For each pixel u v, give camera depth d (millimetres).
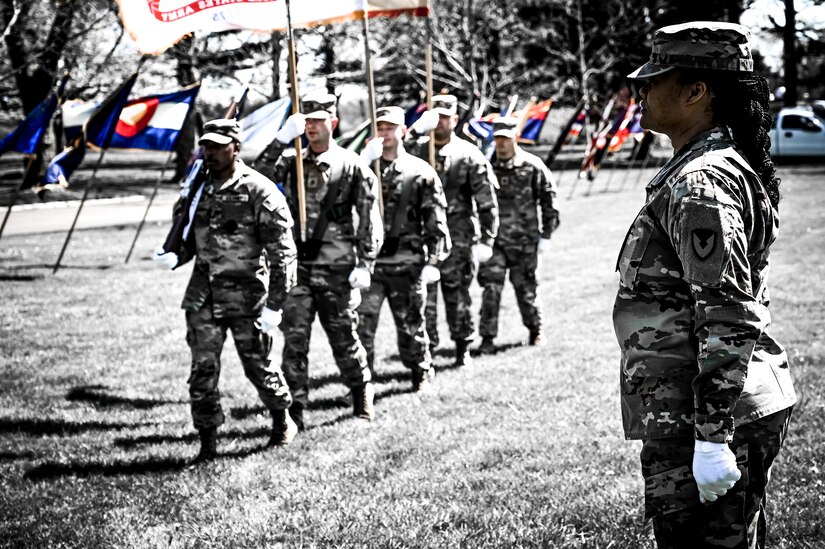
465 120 14086
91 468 5141
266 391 5340
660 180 2453
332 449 5340
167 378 7383
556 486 4465
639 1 37156
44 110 12461
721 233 2219
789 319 8516
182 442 5668
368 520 4121
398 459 5078
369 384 6055
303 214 5738
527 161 8141
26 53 21406
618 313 2516
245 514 4312
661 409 2416
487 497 4352
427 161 7773
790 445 4844
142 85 23422
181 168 32531
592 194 26156
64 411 6402
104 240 17391
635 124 24906
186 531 4125
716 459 2205
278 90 19422
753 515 2414
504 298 11148
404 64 30438
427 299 8070
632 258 2471
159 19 6039
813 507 3963
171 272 13414
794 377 6332
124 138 12219
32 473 5051
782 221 16891
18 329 9352
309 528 4070
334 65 24734
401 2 7191
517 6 35219
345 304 5863
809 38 38906
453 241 7477
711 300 2223
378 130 6688
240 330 5258
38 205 24906
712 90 2467
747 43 2465
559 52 35969
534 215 8156
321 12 6359
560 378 6848
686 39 2449
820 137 31578
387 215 6625
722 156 2357
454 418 5891
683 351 2412
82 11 20469
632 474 4613
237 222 5129
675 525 2436
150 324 9648
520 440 5285
